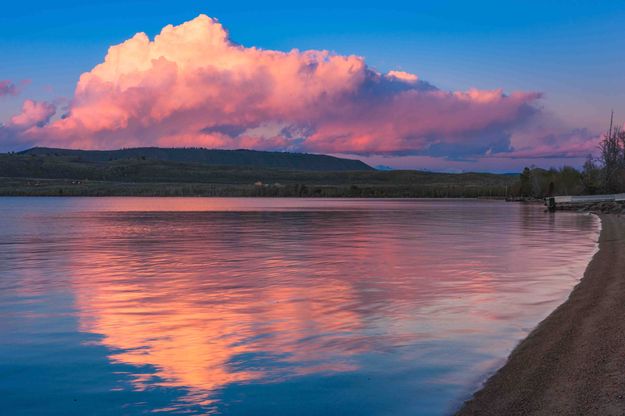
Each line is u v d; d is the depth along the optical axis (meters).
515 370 9.80
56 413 8.62
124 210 92.94
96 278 21.62
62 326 13.98
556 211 83.38
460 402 8.70
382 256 28.11
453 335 12.59
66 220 63.75
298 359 11.07
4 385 9.81
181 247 33.44
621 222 51.66
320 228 48.88
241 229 48.19
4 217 70.88
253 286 19.52
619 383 8.52
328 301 16.72
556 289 18.23
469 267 23.78
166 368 10.65
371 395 9.11
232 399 9.07
